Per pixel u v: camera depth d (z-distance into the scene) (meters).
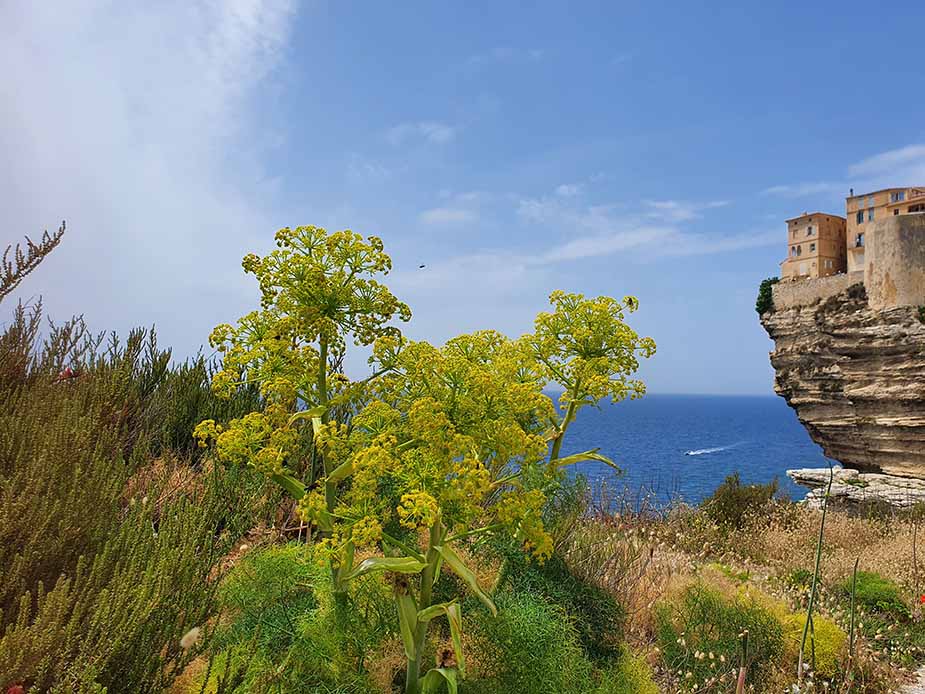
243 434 3.21
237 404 6.37
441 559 2.95
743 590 7.02
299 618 3.32
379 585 3.46
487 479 2.74
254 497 4.84
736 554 11.21
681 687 5.10
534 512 2.95
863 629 7.69
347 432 3.28
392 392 3.10
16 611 2.61
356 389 3.15
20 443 3.60
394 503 3.99
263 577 3.58
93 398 4.96
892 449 32.03
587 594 4.52
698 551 11.09
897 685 6.48
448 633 3.71
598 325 4.17
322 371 3.33
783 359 38.97
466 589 3.94
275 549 3.91
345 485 5.12
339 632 3.15
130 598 2.60
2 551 2.68
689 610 6.03
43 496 3.03
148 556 2.96
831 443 36.28
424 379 2.89
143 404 6.30
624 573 5.91
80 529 2.93
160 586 2.63
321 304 3.22
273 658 3.22
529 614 3.48
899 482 27.81
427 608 2.81
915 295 33.97
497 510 2.95
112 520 3.19
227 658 2.88
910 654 7.27
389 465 2.67
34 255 4.86
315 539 4.83
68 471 3.38
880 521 14.66
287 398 3.33
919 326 31.19
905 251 34.34
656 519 12.30
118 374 5.56
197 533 3.17
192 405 6.43
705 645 5.66
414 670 2.86
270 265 3.24
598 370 4.13
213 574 3.79
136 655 2.59
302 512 3.01
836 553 10.98
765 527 12.79
